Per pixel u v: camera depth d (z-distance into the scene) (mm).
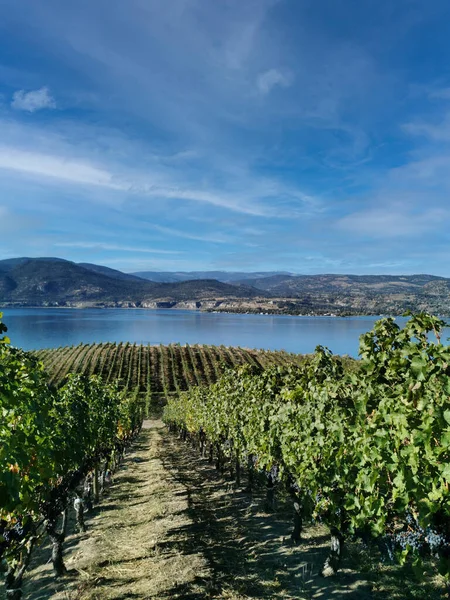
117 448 15625
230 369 15125
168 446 23484
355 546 6598
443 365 3828
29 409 4797
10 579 5016
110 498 11117
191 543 6465
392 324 5012
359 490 4875
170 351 71375
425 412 3680
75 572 5820
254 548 6523
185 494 9977
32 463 4867
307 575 5465
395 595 4910
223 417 12750
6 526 4656
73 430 7406
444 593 4887
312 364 7918
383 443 4141
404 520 4527
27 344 104188
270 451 7891
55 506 6004
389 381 4844
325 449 5598
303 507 6434
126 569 5664
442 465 3514
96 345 77312
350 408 5410
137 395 49031
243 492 10906
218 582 5113
